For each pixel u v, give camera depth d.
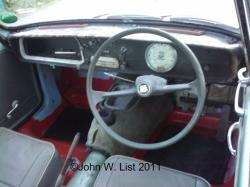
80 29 2.09
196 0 2.12
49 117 2.85
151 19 1.98
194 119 1.70
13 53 2.38
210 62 1.86
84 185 1.89
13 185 1.79
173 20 1.93
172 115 2.81
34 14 2.37
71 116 2.95
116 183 1.75
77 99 3.01
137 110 2.33
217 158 2.57
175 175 1.78
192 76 1.92
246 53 1.59
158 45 1.86
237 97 1.60
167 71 1.93
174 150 2.66
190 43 1.79
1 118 2.42
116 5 2.24
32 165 1.86
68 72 2.93
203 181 1.75
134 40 1.87
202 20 1.89
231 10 1.96
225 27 1.84
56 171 1.92
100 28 2.07
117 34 1.74
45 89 2.75
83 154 2.58
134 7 2.17
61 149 2.67
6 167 1.87
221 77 1.89
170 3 2.14
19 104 2.54
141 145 1.77
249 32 1.52
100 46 1.88
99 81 2.72
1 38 2.29
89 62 2.16
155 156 2.62
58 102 2.91
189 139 2.72
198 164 2.55
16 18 2.31
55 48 2.27
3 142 2.00
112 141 2.10
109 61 2.06
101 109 2.01
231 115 2.57
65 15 2.24
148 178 1.76
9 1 2.47
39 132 2.77
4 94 2.39
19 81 2.50
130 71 2.05
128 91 1.79
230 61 1.81
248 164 1.30
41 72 2.68
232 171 2.28
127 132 2.26
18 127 2.59
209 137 2.71
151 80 1.68
